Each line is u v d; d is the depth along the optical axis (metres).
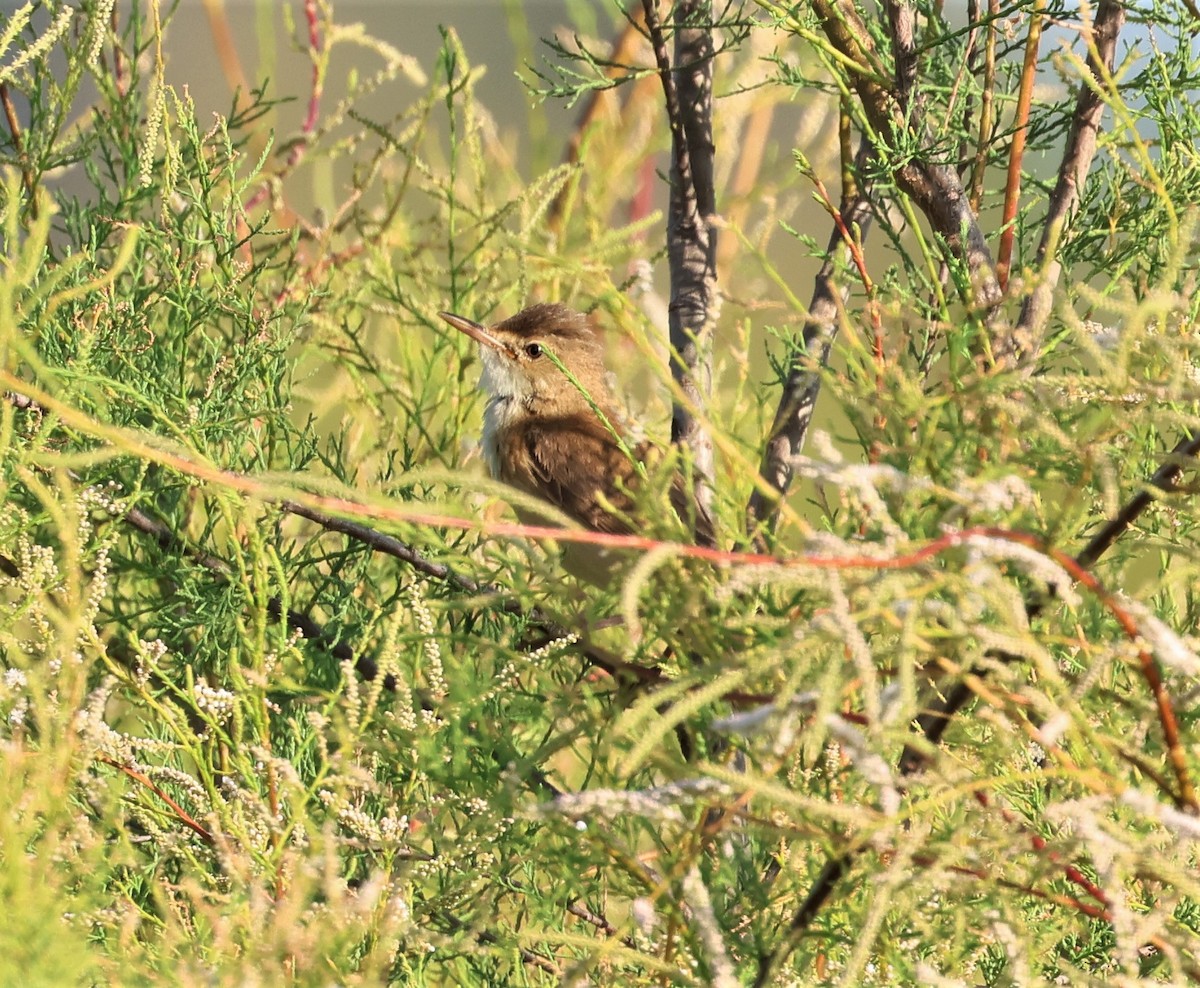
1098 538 4.87
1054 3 7.68
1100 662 4.32
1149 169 5.45
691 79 9.58
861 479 4.35
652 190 13.17
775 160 12.62
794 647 4.09
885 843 4.45
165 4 14.71
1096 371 5.40
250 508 6.61
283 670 7.74
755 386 9.23
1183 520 5.94
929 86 7.99
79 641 6.39
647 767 5.48
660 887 4.82
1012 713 4.93
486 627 7.91
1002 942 4.67
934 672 4.86
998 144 8.55
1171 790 4.45
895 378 5.20
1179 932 4.55
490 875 5.84
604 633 6.67
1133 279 7.54
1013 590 4.27
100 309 8.10
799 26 7.76
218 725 6.31
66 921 4.95
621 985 5.41
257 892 4.91
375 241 11.27
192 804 6.83
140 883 6.25
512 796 5.42
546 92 9.22
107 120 9.77
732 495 5.68
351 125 14.69
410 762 6.02
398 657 7.02
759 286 11.84
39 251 5.36
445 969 6.93
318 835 5.68
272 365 8.77
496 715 6.61
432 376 11.12
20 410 7.20
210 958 5.09
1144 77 7.46
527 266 11.20
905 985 4.98
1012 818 5.11
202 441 7.66
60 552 6.91
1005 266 7.74
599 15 13.50
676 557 5.11
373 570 9.48
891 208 9.48
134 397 7.42
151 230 8.55
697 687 5.13
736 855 5.47
